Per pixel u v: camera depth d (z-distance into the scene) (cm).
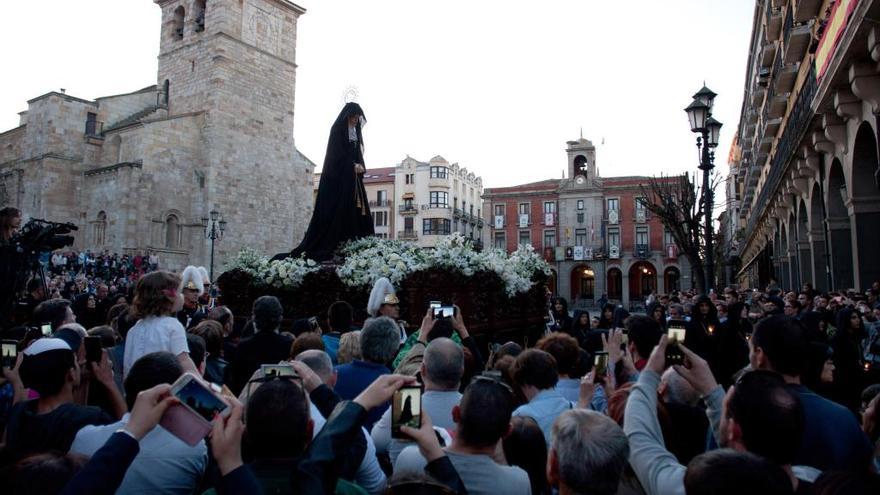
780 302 1272
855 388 876
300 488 232
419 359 495
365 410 265
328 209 1241
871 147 1341
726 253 5216
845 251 1659
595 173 6806
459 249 995
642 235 6494
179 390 247
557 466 263
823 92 1331
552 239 6888
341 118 1267
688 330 858
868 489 202
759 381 277
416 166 7594
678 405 409
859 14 980
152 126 3878
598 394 518
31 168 4172
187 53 4297
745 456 212
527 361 433
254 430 256
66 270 2969
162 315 493
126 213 3731
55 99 4178
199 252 3978
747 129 3531
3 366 428
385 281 814
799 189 2084
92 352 411
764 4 2544
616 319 1084
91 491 217
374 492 351
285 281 1050
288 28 4672
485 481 286
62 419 357
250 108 4306
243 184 4222
